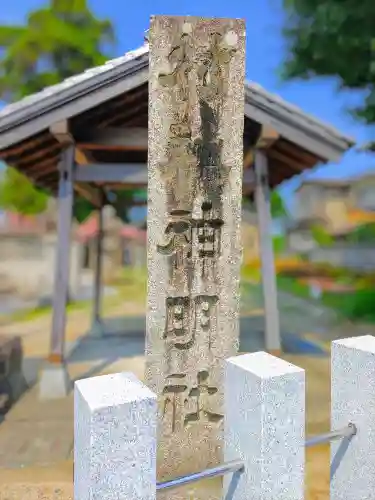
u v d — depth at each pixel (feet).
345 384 5.68
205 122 7.79
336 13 17.80
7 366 12.31
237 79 7.88
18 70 33.53
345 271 46.44
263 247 14.48
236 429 4.69
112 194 24.54
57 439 10.21
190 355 8.04
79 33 33.45
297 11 19.54
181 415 8.02
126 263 66.39
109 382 4.17
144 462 3.83
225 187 8.01
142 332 23.07
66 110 12.22
